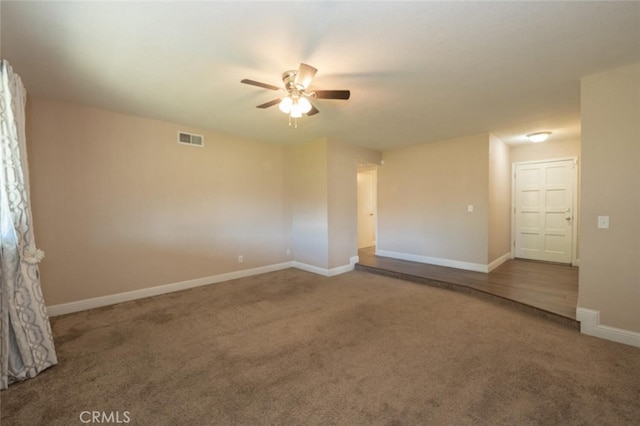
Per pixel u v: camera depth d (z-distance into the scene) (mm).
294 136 4840
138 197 3818
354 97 3092
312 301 3727
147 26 1888
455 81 2725
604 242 2619
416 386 1985
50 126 3199
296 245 5605
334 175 5102
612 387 1947
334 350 2484
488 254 4770
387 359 2332
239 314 3299
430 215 5438
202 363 2297
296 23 1863
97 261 3521
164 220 4051
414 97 3100
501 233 5387
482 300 3707
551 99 3186
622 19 1834
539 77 2656
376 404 1813
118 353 2451
